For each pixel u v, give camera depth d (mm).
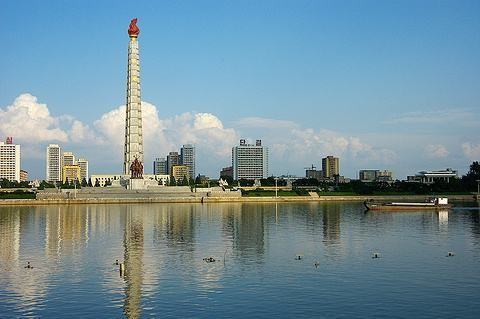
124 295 64250
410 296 63406
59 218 175750
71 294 64750
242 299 62094
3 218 176250
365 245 105938
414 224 153500
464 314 56469
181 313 56938
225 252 96500
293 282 70562
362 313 56750
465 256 91562
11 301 61875
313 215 190625
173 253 95438
